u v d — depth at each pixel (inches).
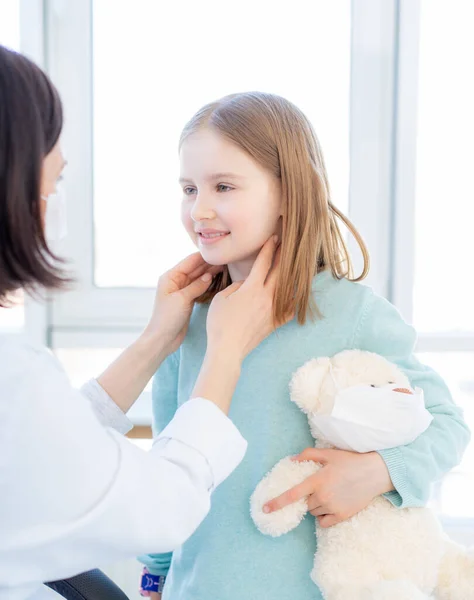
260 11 60.3
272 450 30.0
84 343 63.5
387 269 62.5
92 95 61.2
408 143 60.0
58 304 63.4
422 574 26.9
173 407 35.7
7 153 22.1
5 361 21.2
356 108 60.9
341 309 30.9
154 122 61.8
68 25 60.3
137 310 63.8
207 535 30.5
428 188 61.8
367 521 27.4
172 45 60.8
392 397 27.3
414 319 63.3
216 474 24.6
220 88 61.3
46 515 20.6
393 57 60.4
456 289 62.9
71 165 61.6
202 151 29.2
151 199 62.8
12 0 58.3
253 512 28.3
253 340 29.1
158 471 22.7
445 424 29.8
